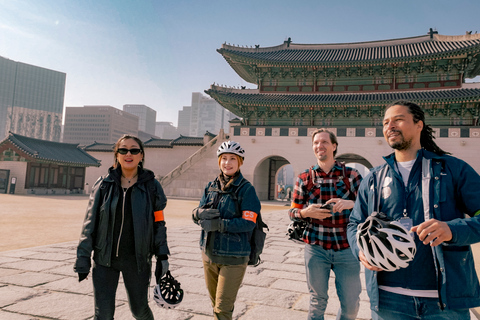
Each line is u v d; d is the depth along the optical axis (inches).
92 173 1937.7
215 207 118.4
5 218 549.3
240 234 113.3
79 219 578.9
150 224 110.6
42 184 1455.5
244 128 1376.7
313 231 127.2
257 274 248.1
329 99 1282.0
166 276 113.0
